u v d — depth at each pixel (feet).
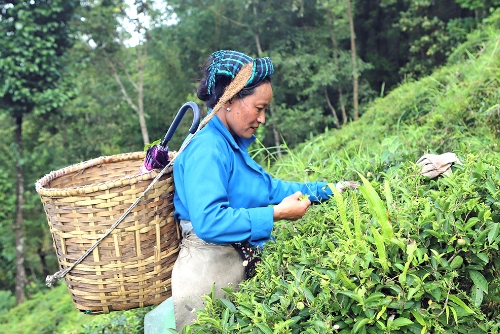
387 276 5.25
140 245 6.47
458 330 5.40
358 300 4.99
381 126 21.04
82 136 59.31
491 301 6.03
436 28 48.55
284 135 48.52
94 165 8.08
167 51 60.85
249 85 6.23
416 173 7.02
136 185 6.31
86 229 6.33
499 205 5.81
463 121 13.92
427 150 9.90
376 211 5.35
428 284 5.14
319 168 10.31
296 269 6.00
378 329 5.24
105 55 55.88
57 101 42.11
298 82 48.67
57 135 58.08
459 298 5.38
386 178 7.75
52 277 6.54
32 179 54.60
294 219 6.52
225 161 6.31
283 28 51.21
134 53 63.10
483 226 5.69
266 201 7.00
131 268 6.50
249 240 6.15
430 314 5.21
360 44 57.16
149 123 62.64
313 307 5.27
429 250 5.68
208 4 54.39
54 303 38.88
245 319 5.74
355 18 57.16
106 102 60.39
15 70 40.37
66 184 7.81
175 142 58.70
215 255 6.66
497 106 12.56
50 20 41.91
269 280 6.21
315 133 47.55
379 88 54.80
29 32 40.27
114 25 54.13
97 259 6.43
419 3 46.98
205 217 5.90
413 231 5.65
